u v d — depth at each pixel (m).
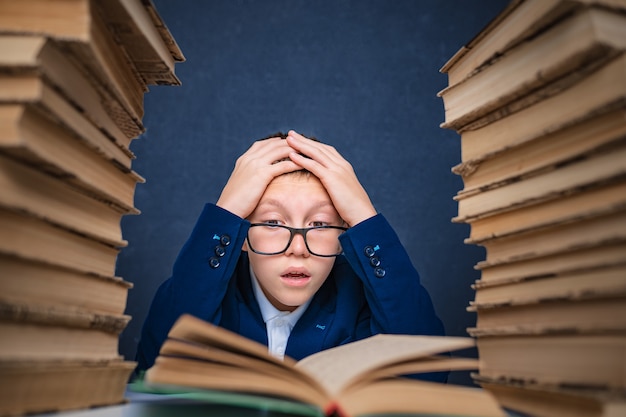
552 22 0.67
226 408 0.76
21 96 0.56
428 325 1.30
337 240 1.25
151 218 2.23
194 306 1.22
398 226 2.25
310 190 1.23
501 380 0.75
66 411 0.65
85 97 0.68
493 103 0.77
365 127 2.31
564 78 0.67
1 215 0.56
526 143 0.74
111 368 0.73
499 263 0.78
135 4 0.70
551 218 0.70
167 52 0.84
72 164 0.65
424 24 2.38
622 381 0.58
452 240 2.25
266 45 2.36
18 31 0.58
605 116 0.63
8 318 0.55
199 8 2.36
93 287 0.72
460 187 2.29
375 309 1.27
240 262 1.41
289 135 1.30
